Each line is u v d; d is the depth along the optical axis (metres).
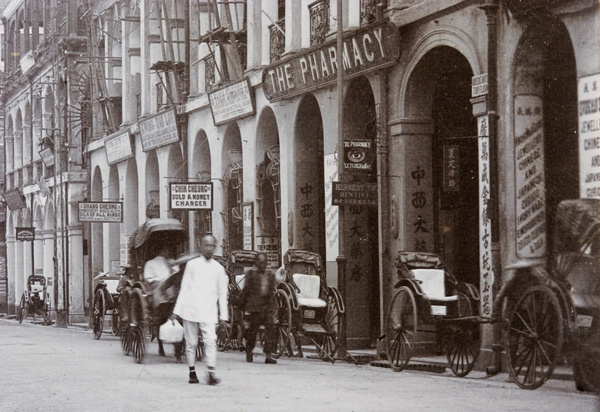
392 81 22.66
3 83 67.62
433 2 20.62
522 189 18.05
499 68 18.38
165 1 37.78
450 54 21.52
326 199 25.70
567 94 18.08
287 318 22.14
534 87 18.05
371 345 24.70
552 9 16.75
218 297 15.88
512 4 17.47
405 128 22.17
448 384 15.87
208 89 35.25
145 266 22.31
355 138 24.64
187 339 15.78
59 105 50.75
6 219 67.81
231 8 34.34
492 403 12.97
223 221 33.91
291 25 27.89
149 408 12.50
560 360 16.59
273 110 29.12
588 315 14.08
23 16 63.91
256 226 30.83
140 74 44.50
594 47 15.97
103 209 43.59
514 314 15.28
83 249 52.31
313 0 26.86
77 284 51.72
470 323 17.30
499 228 18.27
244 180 31.73
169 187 32.94
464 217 22.11
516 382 15.24
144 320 20.52
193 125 36.59
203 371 18.27
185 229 22.55
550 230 18.16
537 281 14.98
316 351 24.70
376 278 24.75
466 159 21.97
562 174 18.02
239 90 30.97
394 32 21.81
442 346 21.17
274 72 27.75
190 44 36.59
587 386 14.48
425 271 18.31
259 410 12.21
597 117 15.91
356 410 12.17
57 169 53.78
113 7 47.69
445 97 22.31
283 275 22.72
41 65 58.31
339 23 22.06
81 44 52.53
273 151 30.12
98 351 24.64
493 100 18.39
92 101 48.88
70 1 53.03
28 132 64.00
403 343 18.98
